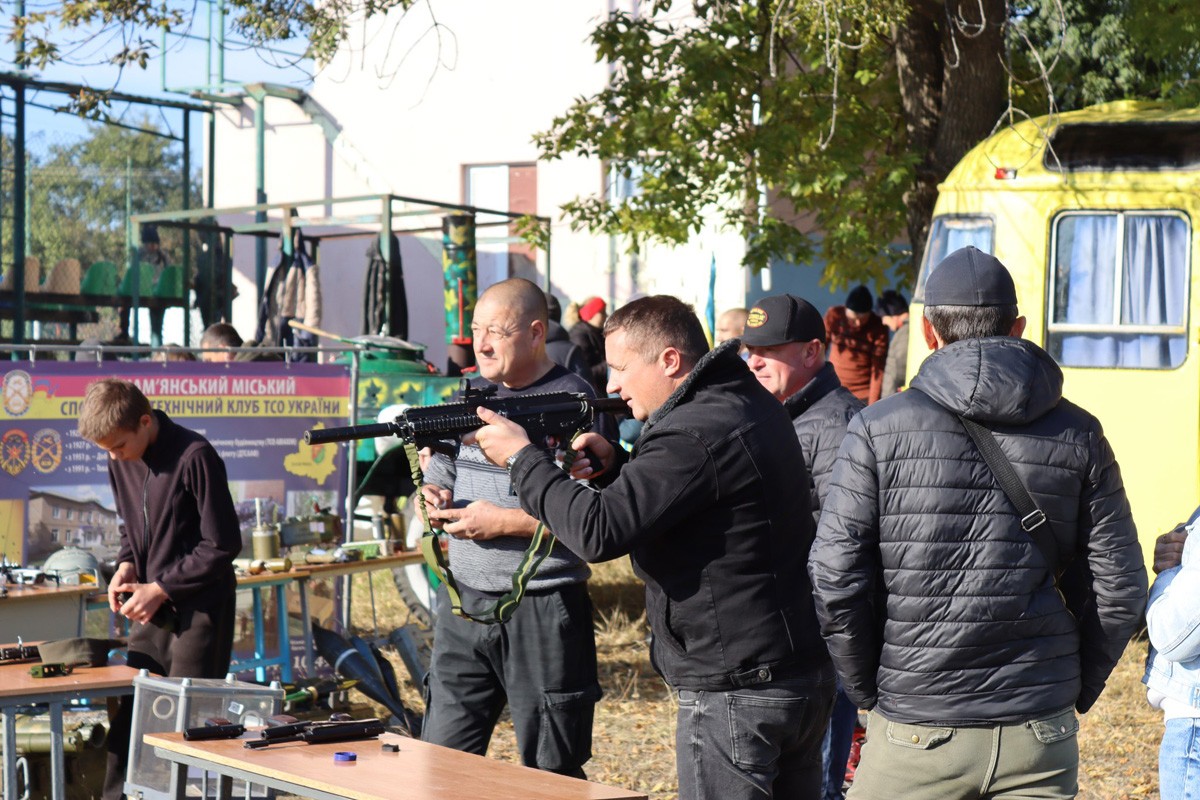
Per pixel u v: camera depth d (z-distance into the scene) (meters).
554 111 19.19
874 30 10.95
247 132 20.17
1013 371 3.15
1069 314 9.00
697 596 3.50
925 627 3.17
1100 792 6.25
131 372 7.60
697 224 12.71
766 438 3.50
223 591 5.44
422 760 3.70
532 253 19.09
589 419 3.97
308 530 7.71
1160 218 8.84
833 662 3.39
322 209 19.89
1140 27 10.48
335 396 8.16
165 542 5.41
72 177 17.23
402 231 15.09
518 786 3.41
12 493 7.26
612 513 3.38
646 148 12.15
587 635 4.68
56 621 6.38
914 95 11.92
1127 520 3.25
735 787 3.51
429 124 19.69
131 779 4.27
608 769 6.70
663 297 3.76
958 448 3.19
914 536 3.18
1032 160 9.12
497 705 4.78
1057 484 3.18
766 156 11.95
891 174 11.38
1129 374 8.86
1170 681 3.42
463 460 4.73
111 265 16.59
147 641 5.42
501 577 4.60
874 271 14.03
